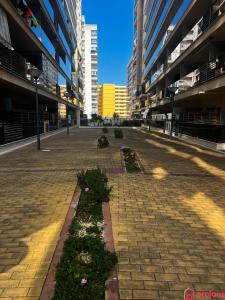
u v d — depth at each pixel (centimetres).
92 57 13850
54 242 408
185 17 2398
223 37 1734
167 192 676
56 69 3134
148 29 5116
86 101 13988
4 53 1420
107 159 1169
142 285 309
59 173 881
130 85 11562
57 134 2969
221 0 1583
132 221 490
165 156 1298
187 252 382
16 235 431
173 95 2486
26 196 633
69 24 4341
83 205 561
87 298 279
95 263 321
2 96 2095
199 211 547
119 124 6184
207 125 2147
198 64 2623
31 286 305
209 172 922
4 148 1425
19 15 1570
